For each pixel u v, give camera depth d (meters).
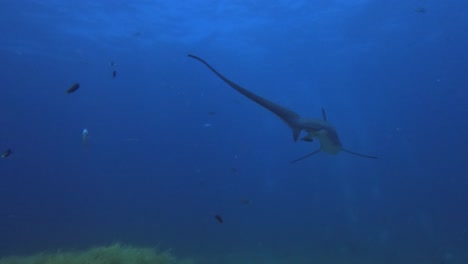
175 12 27.03
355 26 32.34
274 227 31.27
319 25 31.50
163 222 34.03
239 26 30.70
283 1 26.03
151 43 34.59
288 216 39.09
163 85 59.47
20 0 24.72
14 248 21.25
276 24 30.66
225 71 46.97
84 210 46.78
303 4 26.77
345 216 36.25
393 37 36.72
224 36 33.12
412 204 45.84
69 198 81.00
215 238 25.44
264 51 38.78
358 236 24.91
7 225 32.62
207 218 38.06
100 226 30.80
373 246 21.06
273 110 4.31
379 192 64.50
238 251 20.08
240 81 54.75
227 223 34.50
